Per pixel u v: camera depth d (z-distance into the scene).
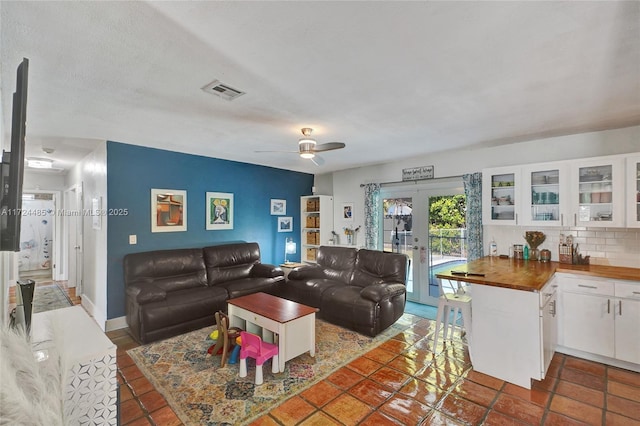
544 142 3.85
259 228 5.83
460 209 4.69
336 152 4.63
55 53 1.82
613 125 3.30
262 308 3.23
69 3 1.38
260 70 2.06
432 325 4.05
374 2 1.40
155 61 1.93
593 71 2.09
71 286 6.02
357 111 2.86
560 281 3.19
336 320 4.05
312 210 6.58
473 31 1.64
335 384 2.64
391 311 3.90
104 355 1.24
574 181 3.40
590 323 3.01
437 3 1.41
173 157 4.59
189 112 2.86
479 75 2.15
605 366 2.93
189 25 1.57
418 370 2.87
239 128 3.39
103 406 1.23
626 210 3.11
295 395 2.47
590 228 3.56
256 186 5.77
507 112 2.90
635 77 2.17
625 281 2.84
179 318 3.64
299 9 1.44
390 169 5.46
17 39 1.67
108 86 2.29
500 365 2.70
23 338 0.88
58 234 6.66
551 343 2.91
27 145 4.07
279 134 3.64
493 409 2.30
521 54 1.87
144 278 4.00
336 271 4.94
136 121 3.11
